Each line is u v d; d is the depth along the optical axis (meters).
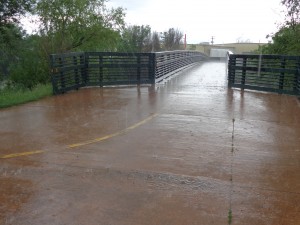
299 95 10.52
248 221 3.62
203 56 37.19
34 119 7.84
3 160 5.31
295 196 4.18
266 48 18.41
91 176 4.71
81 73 12.29
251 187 4.41
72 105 9.38
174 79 15.54
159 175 4.74
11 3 18.56
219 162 5.24
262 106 9.41
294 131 6.99
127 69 12.98
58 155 5.52
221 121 7.71
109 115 8.22
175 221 3.62
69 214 3.75
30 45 20.70
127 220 3.63
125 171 4.88
